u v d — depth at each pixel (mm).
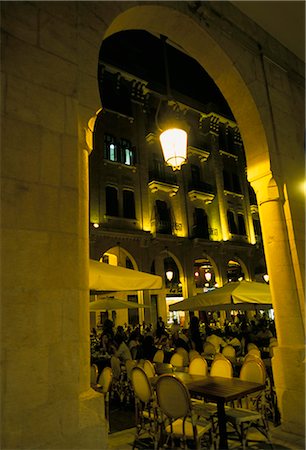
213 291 9102
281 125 5766
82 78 3363
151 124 25750
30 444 2289
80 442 2508
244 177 31391
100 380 5824
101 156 22375
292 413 4676
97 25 3670
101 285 5629
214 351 9859
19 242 2553
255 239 30547
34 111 2895
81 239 3092
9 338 2359
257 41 5914
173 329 21609
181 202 25969
